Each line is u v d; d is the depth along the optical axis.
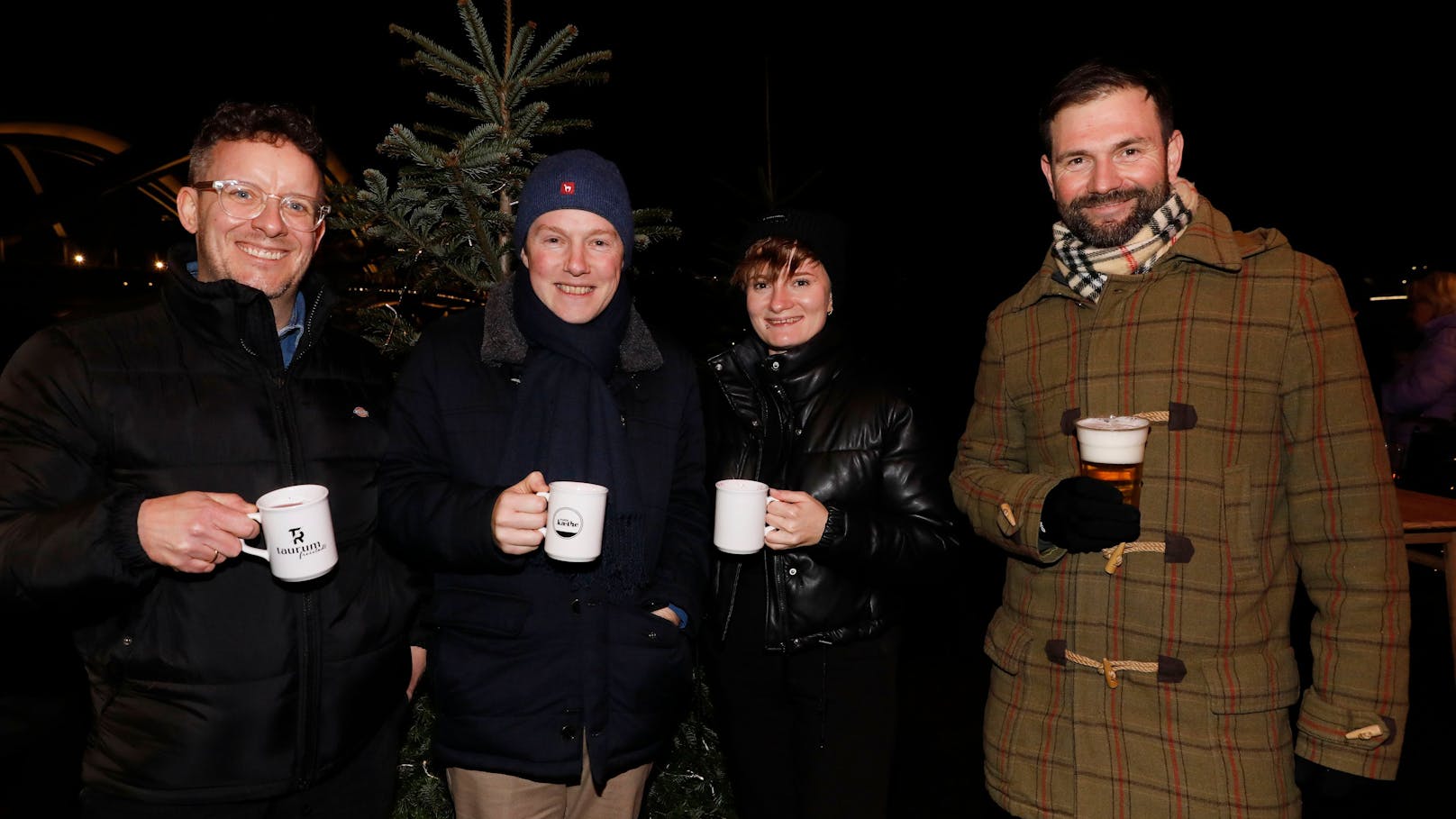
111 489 1.64
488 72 2.66
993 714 1.86
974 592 5.88
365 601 1.82
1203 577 1.58
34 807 2.53
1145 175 1.65
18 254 7.51
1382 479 1.51
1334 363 1.54
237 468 1.69
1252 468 1.59
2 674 2.51
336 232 3.15
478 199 2.62
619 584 1.88
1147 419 1.63
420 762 2.73
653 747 1.95
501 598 1.84
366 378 1.96
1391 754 1.48
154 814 1.62
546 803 1.88
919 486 2.16
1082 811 1.66
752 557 2.20
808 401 2.24
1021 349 1.89
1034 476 1.76
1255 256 1.63
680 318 3.96
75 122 7.88
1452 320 5.13
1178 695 1.60
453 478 1.89
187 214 1.80
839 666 2.15
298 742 1.70
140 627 1.61
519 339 1.97
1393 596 1.50
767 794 2.20
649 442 2.01
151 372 1.65
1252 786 1.55
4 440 1.55
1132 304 1.69
